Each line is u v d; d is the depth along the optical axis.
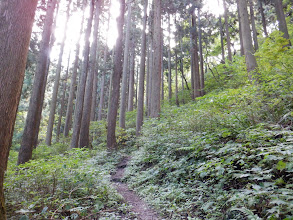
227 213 2.49
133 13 19.55
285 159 2.35
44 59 8.50
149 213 3.32
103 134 15.01
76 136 11.49
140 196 4.30
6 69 2.25
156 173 4.94
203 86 16.91
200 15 20.22
